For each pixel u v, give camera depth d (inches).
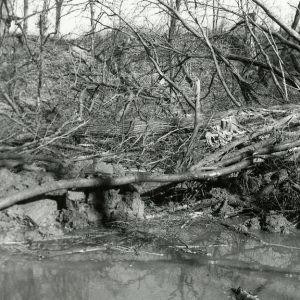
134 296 175.0
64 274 189.2
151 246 225.0
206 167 272.7
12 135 284.0
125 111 332.2
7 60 356.2
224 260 214.4
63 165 262.1
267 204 283.1
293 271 205.9
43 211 234.5
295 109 330.6
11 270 189.6
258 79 467.2
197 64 456.4
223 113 331.3
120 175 262.1
